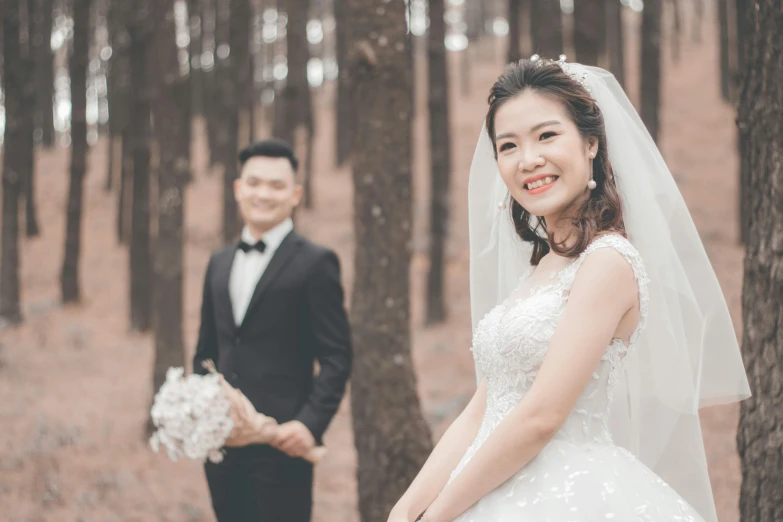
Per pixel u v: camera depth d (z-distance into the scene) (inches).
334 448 280.2
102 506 221.3
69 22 784.3
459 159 860.0
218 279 141.6
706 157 757.3
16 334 483.2
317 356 136.6
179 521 210.1
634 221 85.7
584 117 80.4
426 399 330.6
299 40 552.7
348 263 573.0
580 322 73.7
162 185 302.8
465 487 74.3
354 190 161.8
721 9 854.5
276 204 140.3
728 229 547.2
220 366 137.6
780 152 101.5
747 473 105.2
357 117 160.9
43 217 778.8
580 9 309.0
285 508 129.4
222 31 735.7
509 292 99.9
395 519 83.0
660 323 85.7
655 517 74.2
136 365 422.0
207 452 121.0
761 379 103.3
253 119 642.8
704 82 1050.1
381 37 155.9
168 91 309.6
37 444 278.1
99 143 1099.9
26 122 509.4
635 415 88.8
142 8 493.0
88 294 582.2
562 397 72.0
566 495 74.2
